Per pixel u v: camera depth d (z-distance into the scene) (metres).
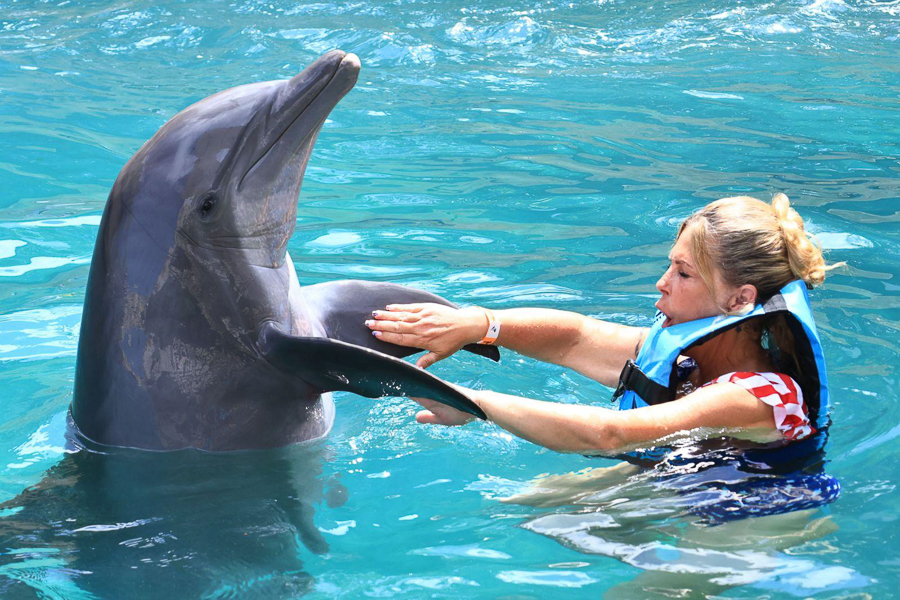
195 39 9.88
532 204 5.79
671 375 3.11
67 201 5.78
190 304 3.05
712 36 10.21
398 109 7.86
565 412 2.95
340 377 2.98
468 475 3.06
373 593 2.45
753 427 2.99
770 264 3.01
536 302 4.38
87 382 3.20
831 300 4.32
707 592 2.39
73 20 10.55
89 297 3.17
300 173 3.08
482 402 2.98
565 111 7.79
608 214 5.60
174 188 3.01
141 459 3.10
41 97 7.91
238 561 2.61
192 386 3.10
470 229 5.39
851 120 7.48
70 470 3.06
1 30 10.15
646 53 9.66
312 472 3.09
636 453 2.98
